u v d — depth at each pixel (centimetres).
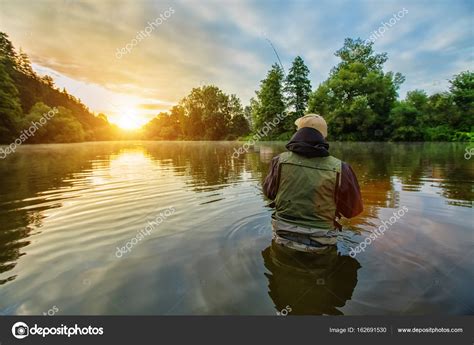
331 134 3475
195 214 349
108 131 6291
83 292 181
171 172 753
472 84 3058
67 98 6238
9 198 442
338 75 3466
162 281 195
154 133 7919
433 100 3350
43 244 258
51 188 523
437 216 321
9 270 209
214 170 793
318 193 244
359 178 587
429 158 1036
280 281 194
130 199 432
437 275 196
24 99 4366
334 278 197
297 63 4069
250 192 475
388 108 3359
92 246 254
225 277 200
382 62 3831
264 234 281
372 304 170
